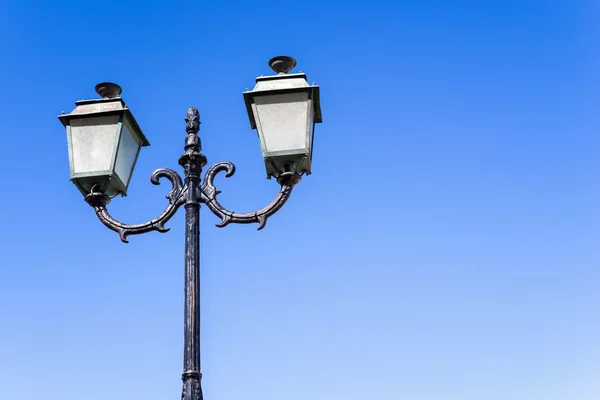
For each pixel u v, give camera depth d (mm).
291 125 8062
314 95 8242
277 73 8359
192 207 8031
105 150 8359
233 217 7996
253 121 8375
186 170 8164
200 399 7352
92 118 8438
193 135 8281
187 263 7812
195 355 7477
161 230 8094
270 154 7973
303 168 8133
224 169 8164
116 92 8656
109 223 8188
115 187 8500
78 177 8266
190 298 7676
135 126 8758
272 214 7988
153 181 8188
